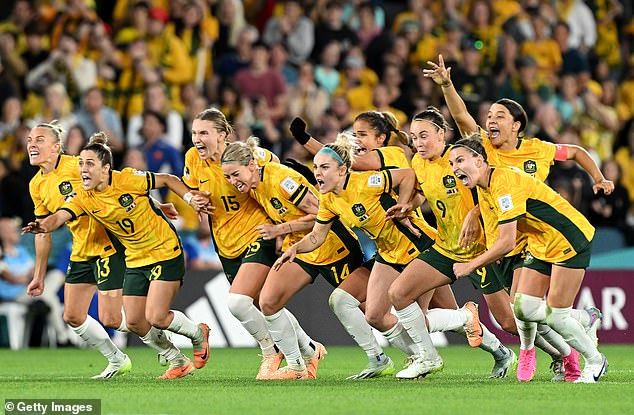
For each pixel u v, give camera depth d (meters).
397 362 42.62
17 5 64.12
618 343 54.25
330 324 52.75
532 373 30.88
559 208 28.89
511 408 23.47
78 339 53.84
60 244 53.97
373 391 27.33
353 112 63.06
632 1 74.56
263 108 60.12
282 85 62.88
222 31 67.31
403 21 68.38
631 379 32.06
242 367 39.31
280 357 33.34
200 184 32.19
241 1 68.12
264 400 25.16
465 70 62.59
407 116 62.34
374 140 31.31
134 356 46.41
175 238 32.34
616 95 69.19
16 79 61.62
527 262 29.73
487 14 67.25
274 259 32.16
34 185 33.00
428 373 31.50
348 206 30.14
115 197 31.41
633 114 69.94
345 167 29.88
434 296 33.56
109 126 59.22
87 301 33.66
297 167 33.62
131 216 31.62
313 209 31.17
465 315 32.62
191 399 25.47
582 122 66.12
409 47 65.69
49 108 58.97
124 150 59.59
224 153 30.80
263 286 31.97
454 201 29.95
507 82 63.97
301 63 66.31
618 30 73.88
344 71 65.38
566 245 28.92
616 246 58.53
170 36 63.19
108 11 68.06
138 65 61.25
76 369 38.47
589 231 29.25
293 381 31.17
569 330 29.59
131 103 61.09
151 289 31.98
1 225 52.81
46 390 28.33
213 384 30.08
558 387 28.42
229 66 63.78
